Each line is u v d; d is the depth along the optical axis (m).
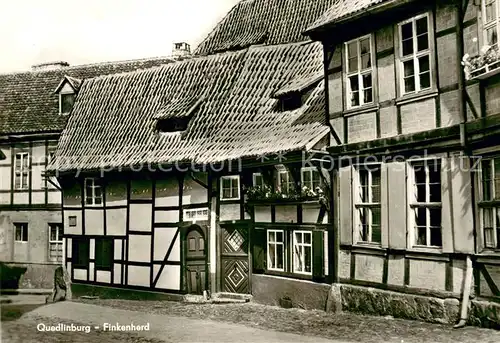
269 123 13.48
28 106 19.84
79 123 17.78
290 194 12.33
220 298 13.84
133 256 15.56
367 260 10.64
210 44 18.66
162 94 16.77
